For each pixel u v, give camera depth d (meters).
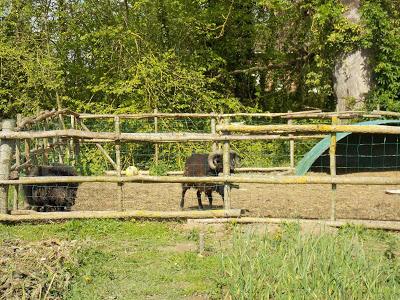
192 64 19.98
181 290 6.05
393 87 17.59
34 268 6.07
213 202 10.56
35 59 18.47
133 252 7.38
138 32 19.34
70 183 9.27
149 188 12.25
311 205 10.04
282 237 7.03
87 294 5.84
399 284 5.63
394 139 14.52
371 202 10.32
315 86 20.39
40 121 11.84
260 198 10.84
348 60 17.84
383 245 7.55
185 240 7.97
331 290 5.34
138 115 14.27
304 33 20.66
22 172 9.96
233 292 5.52
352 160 14.70
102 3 20.19
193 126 17.39
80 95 20.36
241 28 21.59
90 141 13.95
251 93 22.98
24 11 18.67
